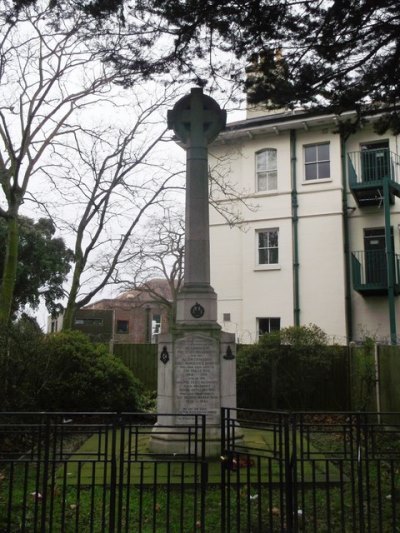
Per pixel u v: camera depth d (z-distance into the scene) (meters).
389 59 7.01
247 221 19.27
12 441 8.29
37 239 23.22
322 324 17.72
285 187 18.88
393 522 4.50
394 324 16.00
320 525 5.02
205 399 7.91
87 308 47.50
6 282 12.59
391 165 17.44
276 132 19.06
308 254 18.28
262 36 6.77
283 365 13.23
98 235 19.98
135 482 6.23
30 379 10.10
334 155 18.41
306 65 7.18
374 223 17.83
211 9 6.38
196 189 8.77
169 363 8.03
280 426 4.55
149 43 7.13
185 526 4.96
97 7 6.54
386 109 7.84
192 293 8.30
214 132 8.98
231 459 4.82
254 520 5.12
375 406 11.66
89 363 11.87
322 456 7.26
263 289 18.70
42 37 13.47
